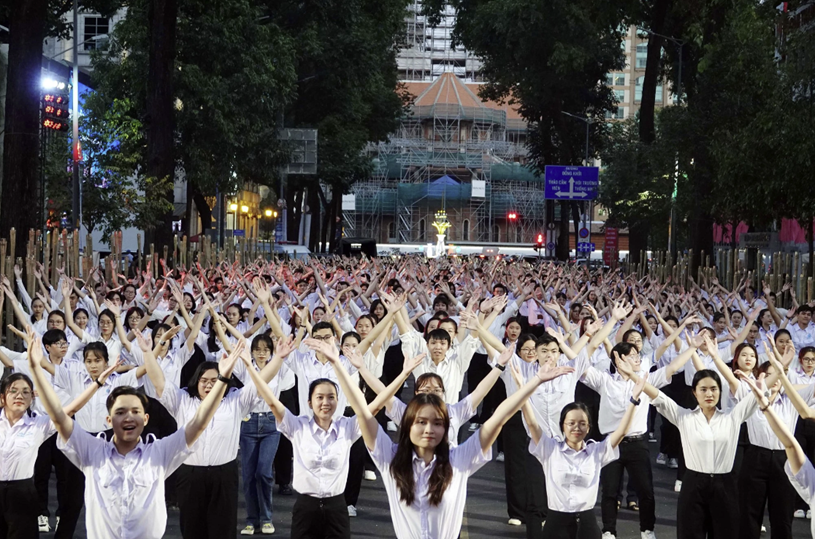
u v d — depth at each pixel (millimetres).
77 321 13172
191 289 18828
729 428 8625
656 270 35938
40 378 6570
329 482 7922
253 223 86000
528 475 9867
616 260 51656
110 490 6562
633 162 41688
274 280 18047
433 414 6000
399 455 6086
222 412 8562
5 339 17953
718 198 31000
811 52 22125
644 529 10258
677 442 13484
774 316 15188
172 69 29500
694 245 33906
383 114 63219
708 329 12531
